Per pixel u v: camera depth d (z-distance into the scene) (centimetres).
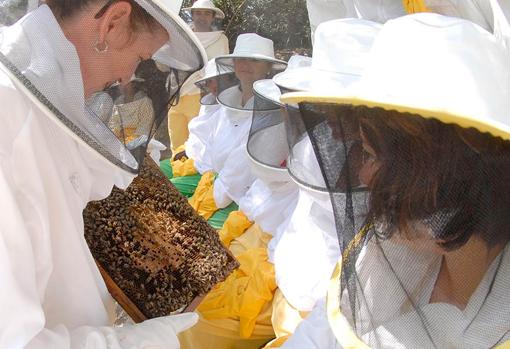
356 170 89
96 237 167
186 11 556
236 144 309
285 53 586
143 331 137
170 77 137
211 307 222
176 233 175
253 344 223
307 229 192
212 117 368
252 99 303
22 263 109
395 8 189
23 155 110
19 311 109
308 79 173
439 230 82
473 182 75
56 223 122
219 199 321
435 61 84
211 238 179
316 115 88
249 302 215
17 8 109
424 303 91
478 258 83
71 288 130
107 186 141
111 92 126
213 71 360
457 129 70
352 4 216
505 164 72
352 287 98
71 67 110
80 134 112
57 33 109
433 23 92
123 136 129
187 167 396
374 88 86
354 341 95
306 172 157
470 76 82
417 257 90
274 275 221
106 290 149
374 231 92
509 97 86
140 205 176
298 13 572
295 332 136
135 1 115
